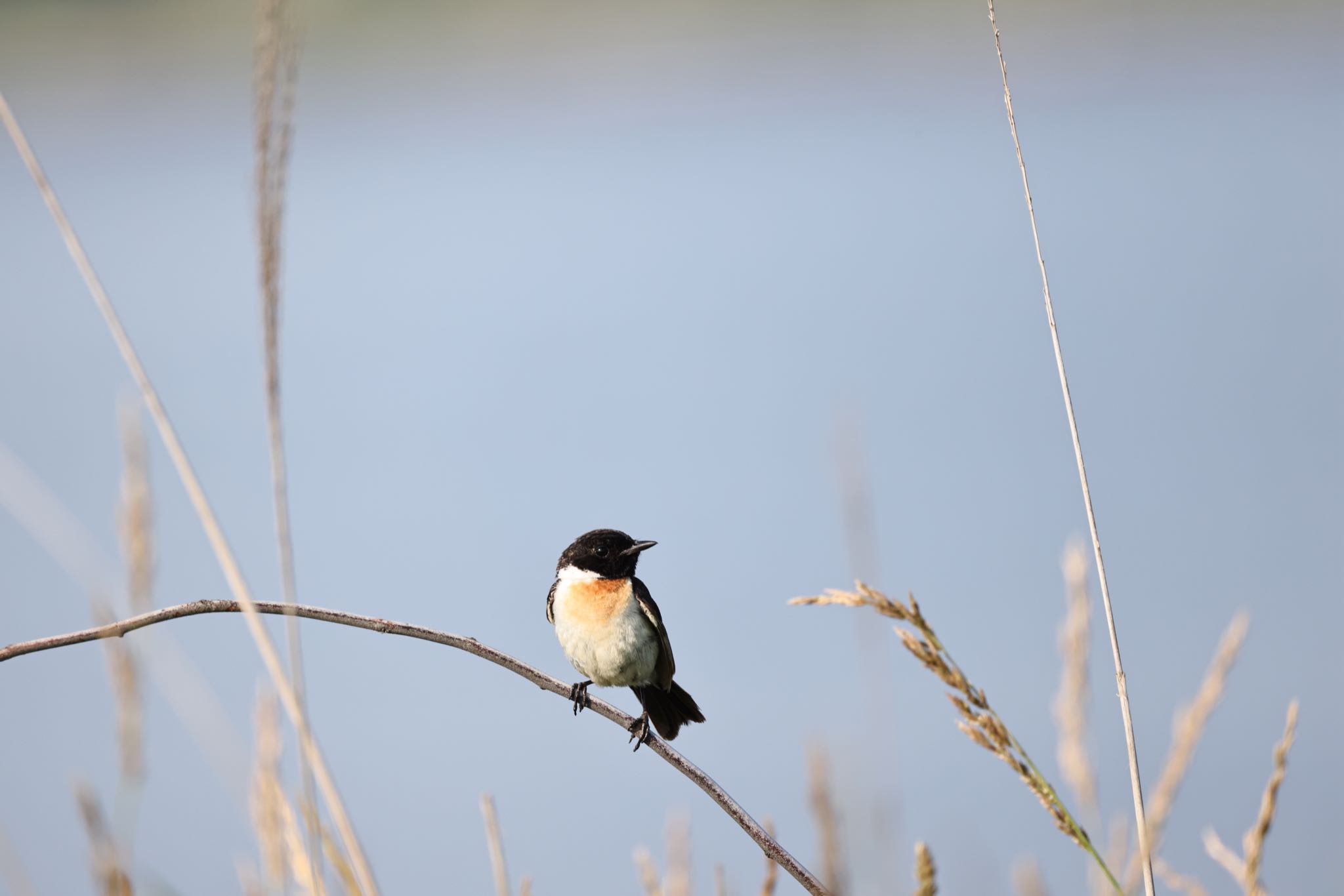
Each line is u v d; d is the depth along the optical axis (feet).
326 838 24.16
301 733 24.32
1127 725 23.47
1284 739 21.99
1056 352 25.11
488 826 24.66
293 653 24.70
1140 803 23.03
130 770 25.90
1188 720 23.18
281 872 24.26
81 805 24.12
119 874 24.26
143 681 25.93
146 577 26.96
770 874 25.45
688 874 25.34
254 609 24.52
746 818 26.02
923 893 19.66
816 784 24.39
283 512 24.79
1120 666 23.75
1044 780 22.08
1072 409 24.98
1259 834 22.16
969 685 22.30
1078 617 24.38
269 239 24.16
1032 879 24.50
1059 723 24.29
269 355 24.32
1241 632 22.90
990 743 22.22
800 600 22.76
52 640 23.91
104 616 26.12
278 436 24.41
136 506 26.94
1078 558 24.57
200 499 24.86
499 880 24.45
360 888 23.97
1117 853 24.18
